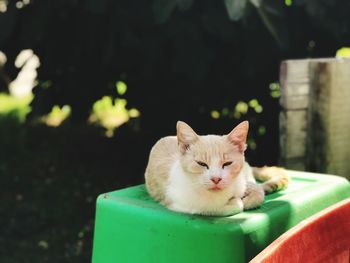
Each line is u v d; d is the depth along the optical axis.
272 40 1.77
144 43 1.84
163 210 1.00
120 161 2.47
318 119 1.48
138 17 1.82
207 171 0.93
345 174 1.50
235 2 1.54
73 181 2.34
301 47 1.99
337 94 1.46
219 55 1.92
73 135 2.84
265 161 2.14
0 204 2.14
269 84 2.06
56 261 1.75
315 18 1.80
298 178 1.25
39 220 2.02
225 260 0.92
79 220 2.03
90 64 2.09
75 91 2.23
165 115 2.10
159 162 1.08
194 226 0.94
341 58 1.55
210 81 1.99
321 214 0.97
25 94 3.52
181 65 1.75
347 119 1.48
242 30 1.77
